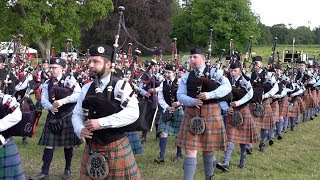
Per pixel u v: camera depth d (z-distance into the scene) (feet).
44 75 24.22
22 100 11.59
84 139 9.53
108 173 9.50
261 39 153.17
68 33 87.20
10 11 83.61
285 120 27.45
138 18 115.24
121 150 9.58
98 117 9.29
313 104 34.73
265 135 21.75
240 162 18.17
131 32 107.04
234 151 21.44
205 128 13.89
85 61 30.76
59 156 19.12
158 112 23.21
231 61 18.52
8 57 17.04
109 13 108.47
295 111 29.12
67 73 17.12
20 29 82.94
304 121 33.94
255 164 18.85
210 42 16.02
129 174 9.65
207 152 14.43
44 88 15.57
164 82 19.08
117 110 9.32
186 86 14.25
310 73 35.94
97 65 9.53
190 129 13.92
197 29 143.43
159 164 18.45
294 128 30.27
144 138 23.30
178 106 18.65
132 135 16.34
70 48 21.63
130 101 9.35
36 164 17.61
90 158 9.57
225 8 138.51
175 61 22.34
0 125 10.00
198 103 13.65
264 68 22.57
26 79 16.30
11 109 10.19
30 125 10.89
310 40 152.05
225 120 19.54
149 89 20.40
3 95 10.32
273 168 18.37
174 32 158.40
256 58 22.06
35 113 11.28
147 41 116.37
